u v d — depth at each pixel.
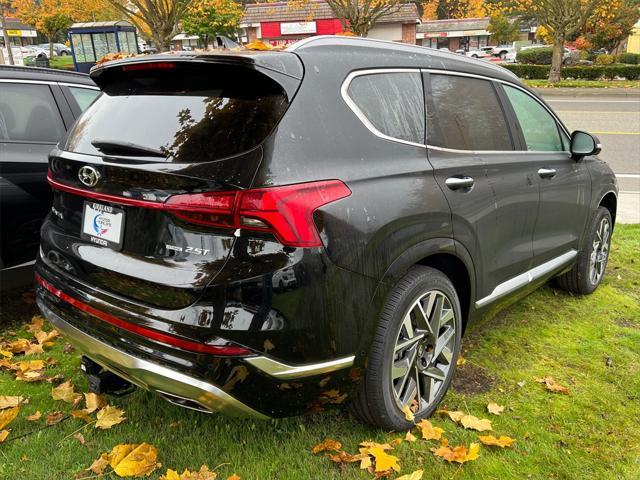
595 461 2.51
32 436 2.58
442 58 2.97
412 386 2.63
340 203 2.12
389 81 2.57
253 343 1.96
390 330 2.37
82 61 20.36
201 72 2.24
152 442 2.54
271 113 2.06
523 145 3.42
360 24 18.03
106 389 2.58
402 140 2.53
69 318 2.38
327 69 2.29
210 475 2.27
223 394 2.00
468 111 3.01
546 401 2.96
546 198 3.51
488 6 24.70
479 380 3.15
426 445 2.56
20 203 3.55
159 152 2.09
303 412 2.22
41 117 3.77
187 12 17.12
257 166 1.96
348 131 2.28
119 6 15.62
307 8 32.50
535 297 4.36
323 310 2.06
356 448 2.52
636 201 7.52
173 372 2.02
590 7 22.27
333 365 2.15
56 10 24.95
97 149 2.32
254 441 2.55
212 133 2.06
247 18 32.88
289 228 1.96
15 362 3.26
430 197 2.52
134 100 2.38
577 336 3.71
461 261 2.78
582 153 3.85
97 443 2.53
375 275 2.23
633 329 3.84
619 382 3.16
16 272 3.59
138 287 2.11
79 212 2.41
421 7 59.91
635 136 12.33
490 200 2.94
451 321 2.80
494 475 2.40
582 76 25.75
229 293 1.94
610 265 5.14
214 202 1.94
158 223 2.08
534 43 53.94
